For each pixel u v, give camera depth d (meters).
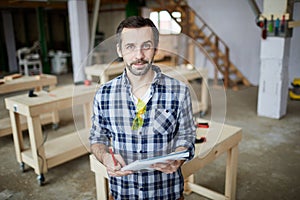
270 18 4.44
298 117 4.79
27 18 10.41
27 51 8.70
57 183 2.84
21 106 2.70
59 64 9.49
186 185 2.59
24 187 2.76
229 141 2.04
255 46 7.41
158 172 1.17
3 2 7.26
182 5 8.05
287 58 4.59
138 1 8.88
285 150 3.50
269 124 4.44
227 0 7.64
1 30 9.66
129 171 1.06
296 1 5.98
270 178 2.85
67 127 4.30
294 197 2.52
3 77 3.37
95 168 1.74
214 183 2.78
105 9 10.36
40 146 2.75
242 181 2.80
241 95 6.40
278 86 4.58
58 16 10.95
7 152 3.51
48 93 3.09
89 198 2.58
